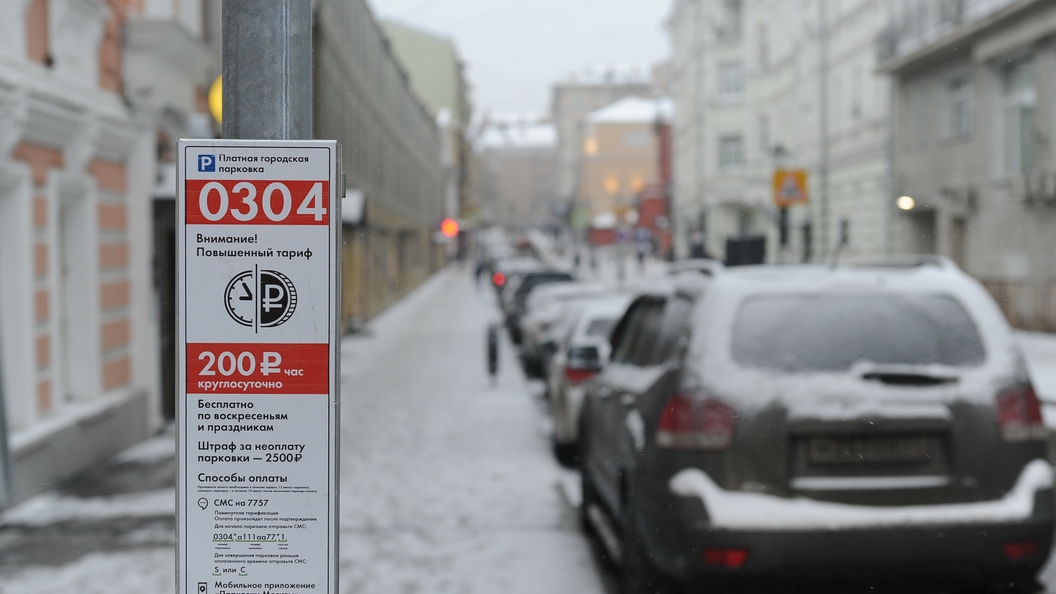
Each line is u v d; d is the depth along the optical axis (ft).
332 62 91.35
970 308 15.65
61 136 30.66
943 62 85.46
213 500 9.14
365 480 29.81
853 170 109.91
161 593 18.86
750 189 158.71
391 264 144.66
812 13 122.72
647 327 19.71
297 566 9.18
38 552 21.71
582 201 363.56
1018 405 14.99
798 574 14.26
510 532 23.47
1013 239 74.90
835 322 15.34
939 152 86.89
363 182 112.98
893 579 14.42
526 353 61.87
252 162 9.02
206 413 9.10
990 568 14.46
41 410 29.58
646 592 16.43
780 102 140.46
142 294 37.83
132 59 36.19
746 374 14.94
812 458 14.57
